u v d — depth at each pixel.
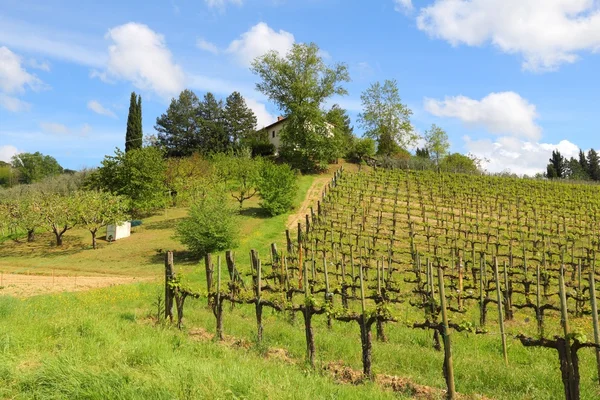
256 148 75.75
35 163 110.31
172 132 90.81
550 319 16.66
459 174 57.34
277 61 66.06
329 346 10.79
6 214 41.00
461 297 16.58
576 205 43.31
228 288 15.84
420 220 36.97
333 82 66.75
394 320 9.06
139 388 6.55
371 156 74.88
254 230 36.44
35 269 31.39
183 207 52.78
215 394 6.32
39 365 7.74
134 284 21.66
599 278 22.25
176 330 11.70
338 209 39.53
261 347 10.22
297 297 17.86
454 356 10.31
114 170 47.28
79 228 47.16
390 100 77.75
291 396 6.47
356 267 22.27
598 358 7.69
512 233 32.12
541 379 8.52
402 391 8.07
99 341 9.30
